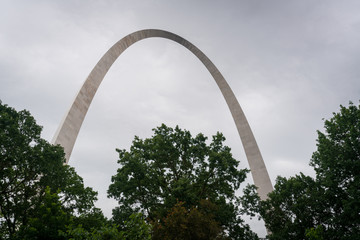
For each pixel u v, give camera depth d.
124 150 22.70
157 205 20.61
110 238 8.49
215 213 18.81
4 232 14.66
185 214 15.64
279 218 21.02
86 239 8.55
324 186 19.56
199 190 21.47
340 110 20.19
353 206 15.95
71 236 9.62
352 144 18.03
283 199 21.11
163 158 22.19
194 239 14.62
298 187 20.66
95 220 14.49
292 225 19.39
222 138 22.95
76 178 16.70
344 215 16.86
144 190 21.38
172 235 14.31
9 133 14.34
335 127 19.55
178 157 22.53
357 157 17.72
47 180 15.38
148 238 9.15
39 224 9.52
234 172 21.09
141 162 21.38
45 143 16.38
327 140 19.36
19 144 14.61
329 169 18.91
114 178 21.62
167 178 22.12
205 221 15.43
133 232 8.89
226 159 21.00
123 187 20.80
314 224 19.27
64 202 15.66
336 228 17.88
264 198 32.66
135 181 21.05
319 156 19.86
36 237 9.42
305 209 19.56
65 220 10.07
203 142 22.88
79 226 8.73
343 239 16.06
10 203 14.47
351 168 17.42
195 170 22.22
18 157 14.44
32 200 15.00
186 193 17.78
